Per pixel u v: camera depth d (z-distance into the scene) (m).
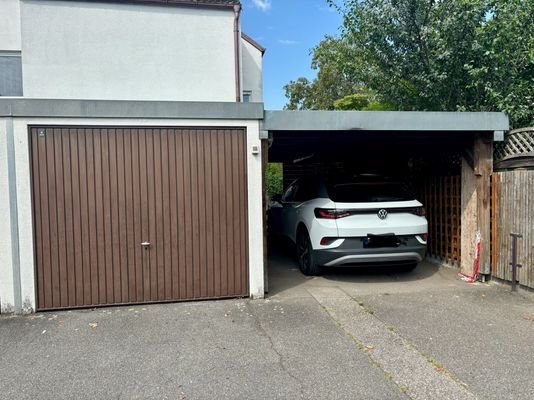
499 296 5.51
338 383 3.21
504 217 5.96
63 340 4.13
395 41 9.87
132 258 5.22
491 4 8.17
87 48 8.13
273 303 5.30
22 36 7.84
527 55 7.64
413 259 6.23
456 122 5.87
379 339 4.08
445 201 7.53
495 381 3.21
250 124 5.41
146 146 5.19
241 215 5.45
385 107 11.81
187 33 8.62
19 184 4.91
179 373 3.40
